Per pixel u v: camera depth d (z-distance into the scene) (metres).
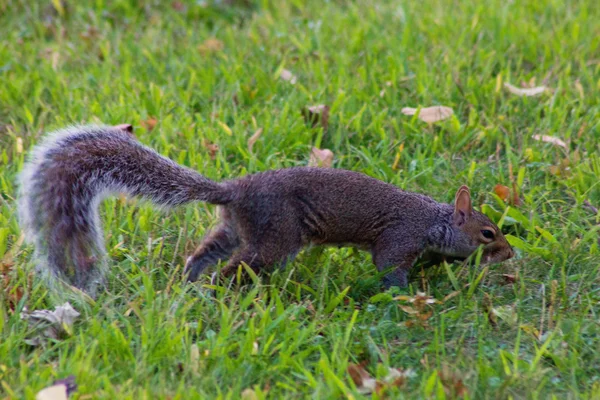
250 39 15.46
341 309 9.02
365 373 7.71
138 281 9.19
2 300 8.44
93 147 9.16
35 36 15.77
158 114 12.62
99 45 15.09
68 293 8.60
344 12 16.92
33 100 13.12
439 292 9.38
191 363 7.68
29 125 12.33
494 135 12.11
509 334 8.61
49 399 6.93
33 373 7.41
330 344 8.27
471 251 9.88
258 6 17.25
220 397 7.11
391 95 13.18
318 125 12.29
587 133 12.12
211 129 11.96
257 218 9.26
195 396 7.17
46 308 8.70
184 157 11.38
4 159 11.40
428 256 10.17
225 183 9.40
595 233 10.09
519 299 9.09
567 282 9.47
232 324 8.28
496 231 9.84
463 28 15.28
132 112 12.48
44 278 8.82
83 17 16.41
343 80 13.64
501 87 13.09
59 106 12.83
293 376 7.79
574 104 12.89
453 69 13.71
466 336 8.57
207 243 9.52
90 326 8.26
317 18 16.44
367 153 11.64
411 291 9.38
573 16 15.80
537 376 7.71
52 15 16.48
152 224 10.20
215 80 13.83
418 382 7.70
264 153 11.70
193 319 8.59
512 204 10.84
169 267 9.62
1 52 14.69
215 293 9.20
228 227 9.48
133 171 9.18
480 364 7.69
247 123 12.54
